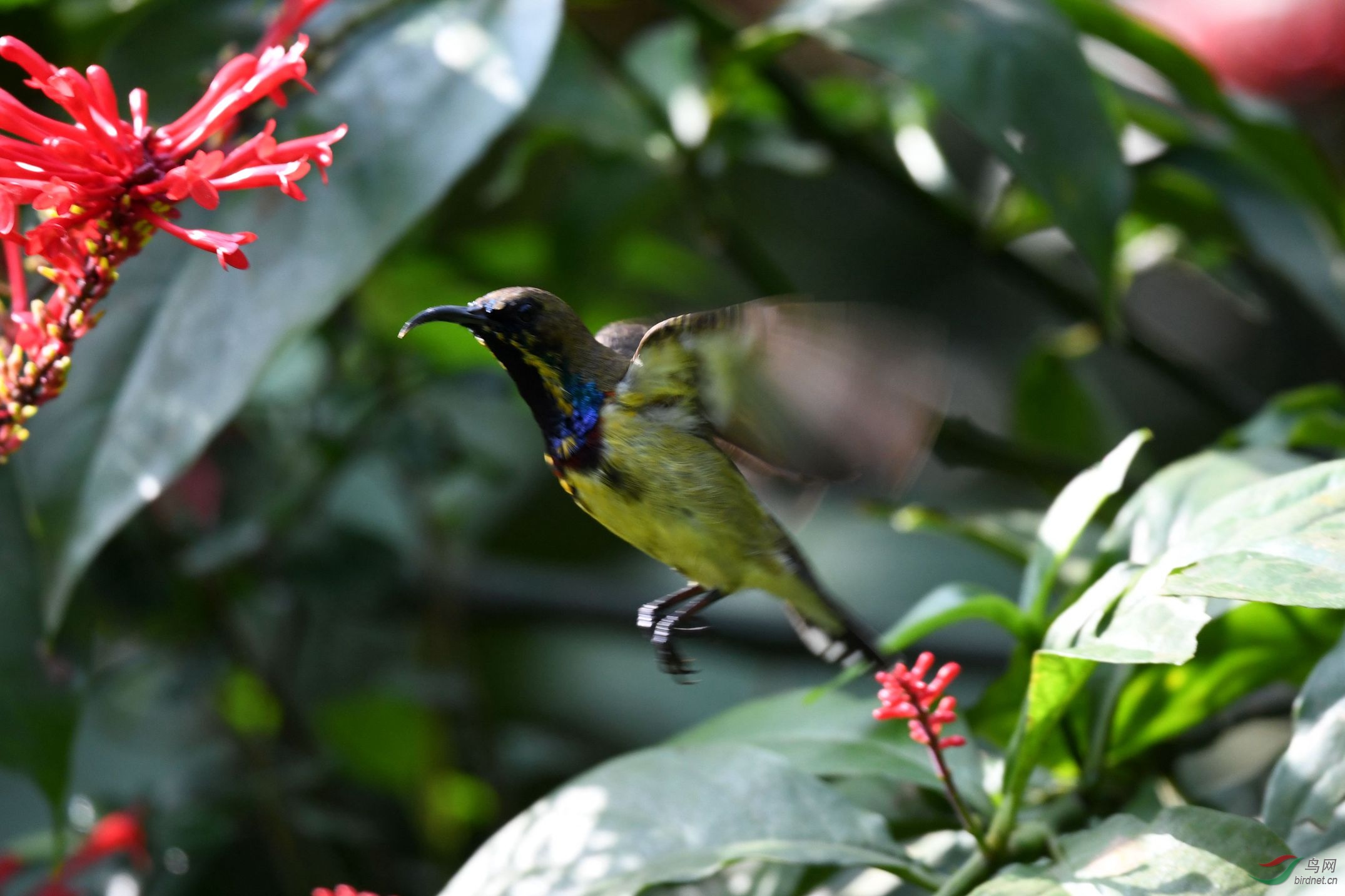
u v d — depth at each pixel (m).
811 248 11.61
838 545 8.94
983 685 7.00
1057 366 6.70
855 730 3.97
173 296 4.32
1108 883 3.04
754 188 11.48
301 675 7.16
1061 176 4.78
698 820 3.53
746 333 3.83
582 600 7.86
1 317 3.42
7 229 2.96
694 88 6.65
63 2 5.72
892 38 4.92
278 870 6.16
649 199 7.29
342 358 6.49
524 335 4.03
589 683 8.42
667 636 4.18
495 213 8.80
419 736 7.61
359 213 4.36
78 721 4.36
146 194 3.02
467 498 7.04
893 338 3.73
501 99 4.45
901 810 4.06
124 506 4.06
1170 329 10.65
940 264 11.56
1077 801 3.82
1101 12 5.91
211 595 6.34
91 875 5.60
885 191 6.84
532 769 6.88
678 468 3.98
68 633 4.45
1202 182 5.99
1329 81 9.06
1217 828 3.08
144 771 6.72
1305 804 3.05
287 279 4.29
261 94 3.06
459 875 3.61
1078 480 3.93
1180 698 3.99
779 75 6.29
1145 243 6.96
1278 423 4.58
